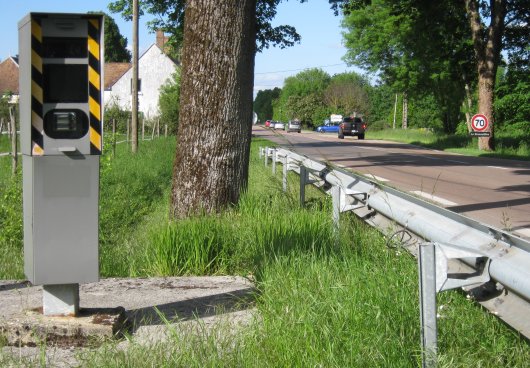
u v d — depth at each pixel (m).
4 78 75.06
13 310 5.29
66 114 4.58
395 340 3.82
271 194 10.59
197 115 9.09
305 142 50.12
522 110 43.38
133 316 5.16
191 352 3.98
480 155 34.41
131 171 18.97
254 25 9.41
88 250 4.68
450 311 4.25
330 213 7.91
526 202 12.65
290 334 4.06
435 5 40.22
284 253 6.22
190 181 9.10
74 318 4.75
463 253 3.42
